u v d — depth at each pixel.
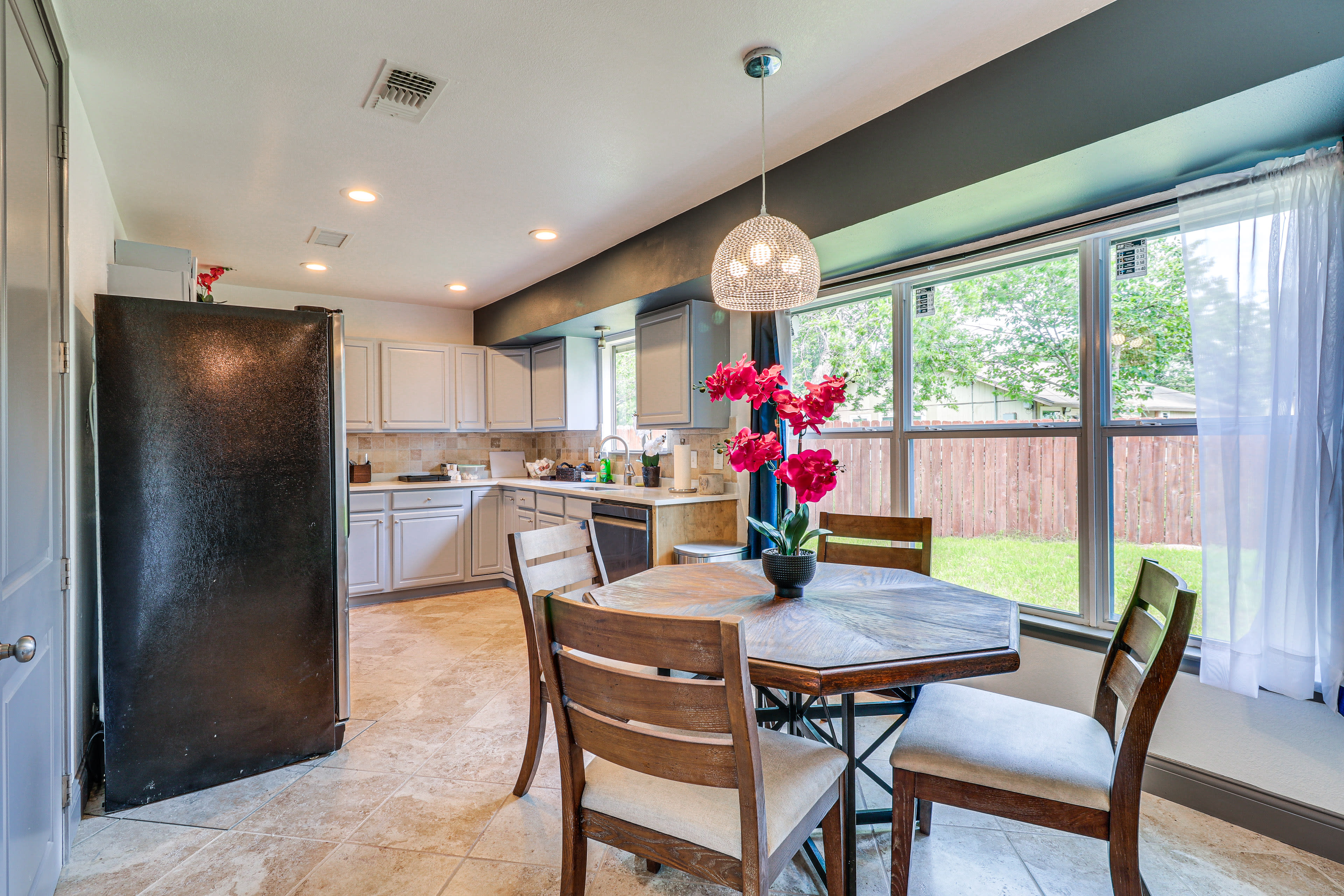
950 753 1.37
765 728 1.90
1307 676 1.66
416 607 4.35
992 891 1.55
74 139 1.98
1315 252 1.64
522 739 2.38
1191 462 2.10
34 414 1.45
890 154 2.23
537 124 2.31
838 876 1.36
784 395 1.66
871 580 1.96
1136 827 1.21
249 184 2.81
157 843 1.75
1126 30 1.67
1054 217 2.29
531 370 5.32
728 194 2.92
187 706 2.01
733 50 1.89
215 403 2.08
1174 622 1.18
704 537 3.62
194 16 1.72
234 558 2.10
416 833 1.79
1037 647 2.34
